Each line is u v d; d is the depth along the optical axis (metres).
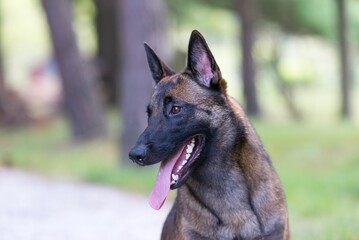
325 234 8.71
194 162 5.87
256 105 25.48
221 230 5.91
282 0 26.81
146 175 14.02
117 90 26.67
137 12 15.18
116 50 26.73
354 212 10.05
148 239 9.18
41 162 16.94
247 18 25.16
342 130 19.23
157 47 15.22
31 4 49.78
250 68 25.38
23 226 9.99
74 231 9.65
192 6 27.31
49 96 28.30
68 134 21.44
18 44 55.06
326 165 15.53
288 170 14.74
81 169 15.48
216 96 5.94
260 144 6.12
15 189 13.45
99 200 12.10
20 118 25.53
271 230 5.88
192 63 5.96
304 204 10.86
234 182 5.89
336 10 27.09
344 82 26.50
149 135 5.85
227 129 5.92
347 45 26.42
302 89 38.03
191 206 5.95
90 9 30.48
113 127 21.58
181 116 5.85
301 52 41.75
